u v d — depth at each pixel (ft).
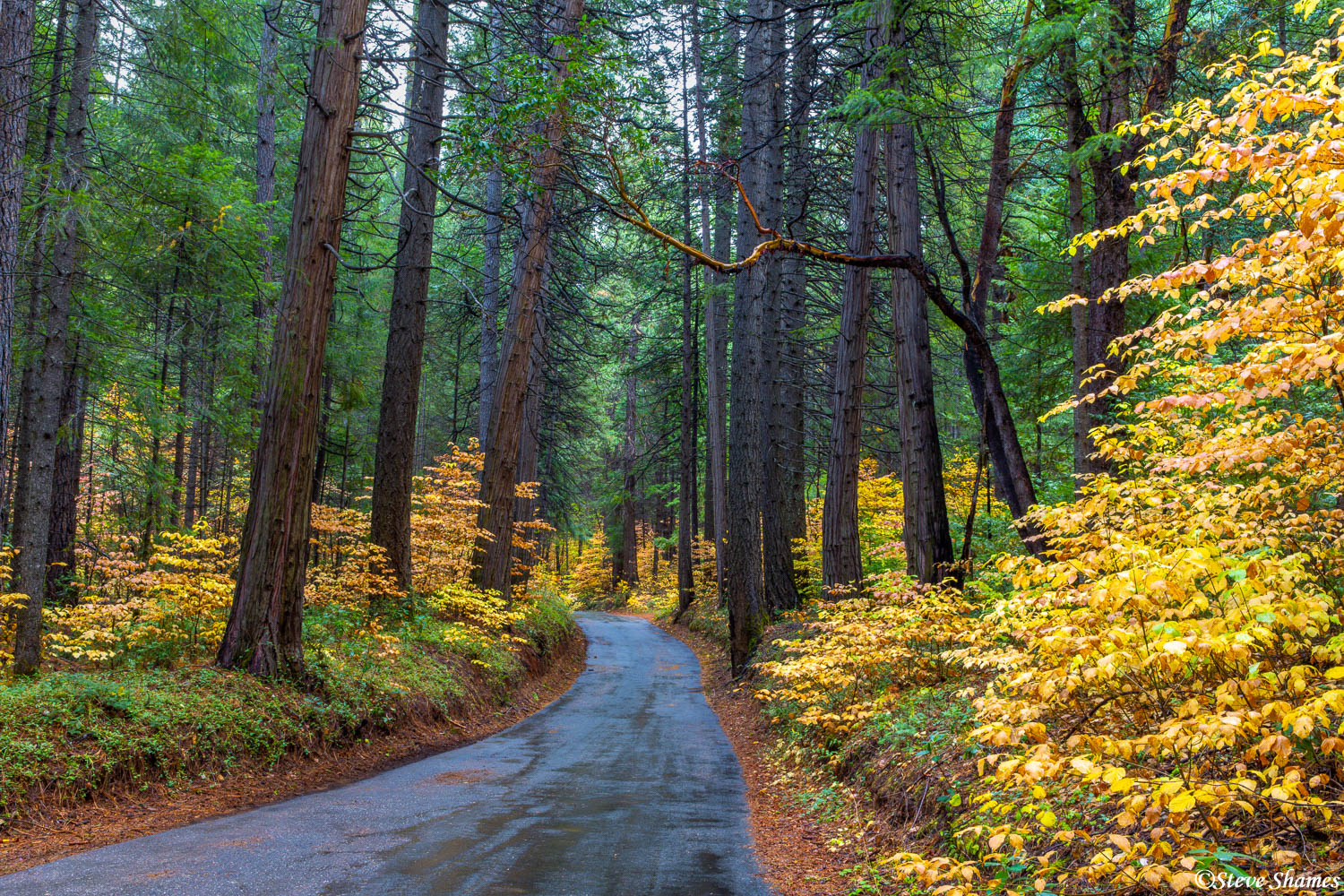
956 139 36.11
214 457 74.23
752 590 52.65
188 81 39.27
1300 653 11.21
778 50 56.18
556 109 22.72
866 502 60.13
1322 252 10.03
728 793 25.02
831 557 43.37
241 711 25.96
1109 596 10.91
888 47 29.60
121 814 19.90
